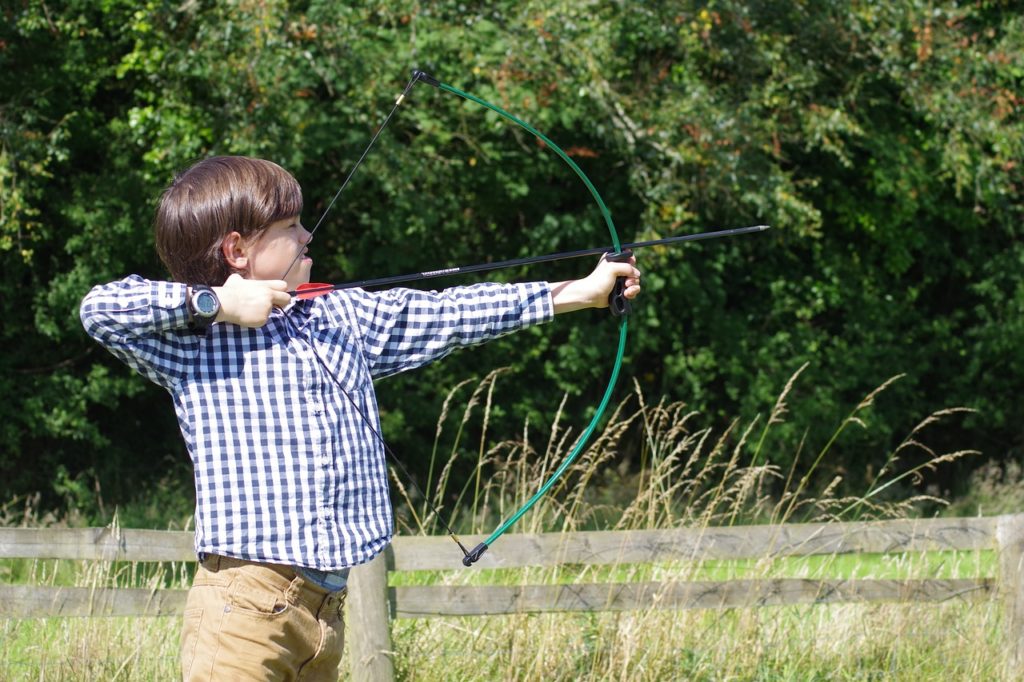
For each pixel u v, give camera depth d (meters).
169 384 2.88
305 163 12.06
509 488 11.60
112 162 11.96
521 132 12.19
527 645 5.11
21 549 4.77
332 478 2.85
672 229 11.70
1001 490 14.84
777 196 11.25
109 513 12.12
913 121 14.66
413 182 12.16
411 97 11.27
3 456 12.09
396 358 3.15
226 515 2.78
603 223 13.20
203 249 2.93
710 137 10.91
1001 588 5.62
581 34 10.68
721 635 5.43
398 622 5.23
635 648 5.11
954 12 12.44
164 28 10.51
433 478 13.40
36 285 11.84
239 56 10.02
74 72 11.40
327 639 2.90
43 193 11.19
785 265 15.04
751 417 14.47
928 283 16.16
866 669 5.40
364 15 10.65
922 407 15.79
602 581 5.57
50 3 11.23
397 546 5.04
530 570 5.75
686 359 14.36
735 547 5.44
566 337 13.80
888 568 6.31
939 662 5.48
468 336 3.20
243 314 2.77
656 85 11.62
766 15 12.16
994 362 16.06
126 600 4.88
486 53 10.79
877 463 15.45
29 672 4.80
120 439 13.01
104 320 2.74
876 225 14.78
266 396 2.85
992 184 13.09
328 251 13.17
